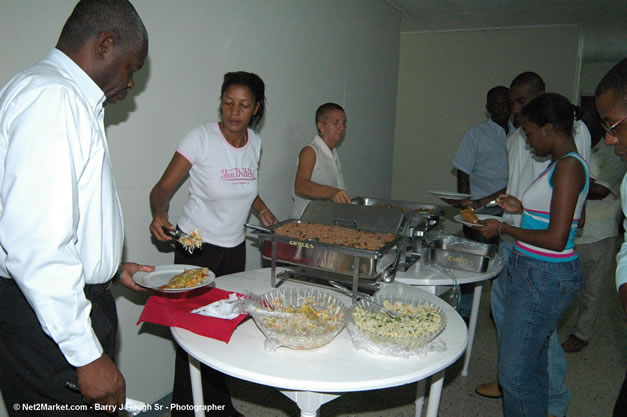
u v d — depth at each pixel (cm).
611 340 303
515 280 165
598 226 262
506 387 165
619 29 518
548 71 493
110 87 107
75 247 92
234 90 169
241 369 106
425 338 113
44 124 86
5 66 137
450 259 191
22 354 98
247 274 174
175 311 128
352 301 144
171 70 192
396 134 571
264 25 246
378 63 405
